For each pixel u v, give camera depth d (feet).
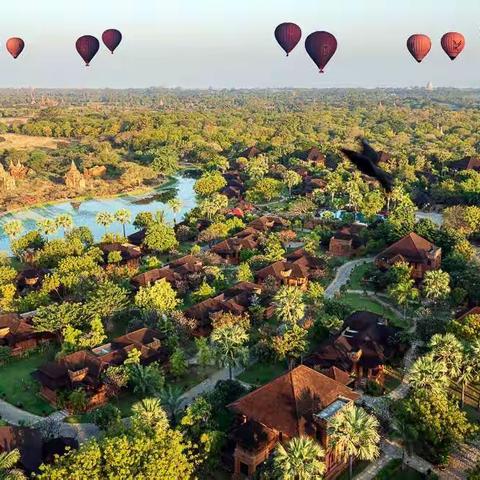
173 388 251.19
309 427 195.31
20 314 332.60
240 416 211.82
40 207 647.97
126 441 159.12
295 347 263.29
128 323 322.55
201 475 190.19
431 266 375.45
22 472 176.65
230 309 312.91
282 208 570.46
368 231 449.89
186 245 478.18
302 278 370.94
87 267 374.02
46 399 254.06
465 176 615.98
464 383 229.86
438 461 197.06
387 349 269.23
